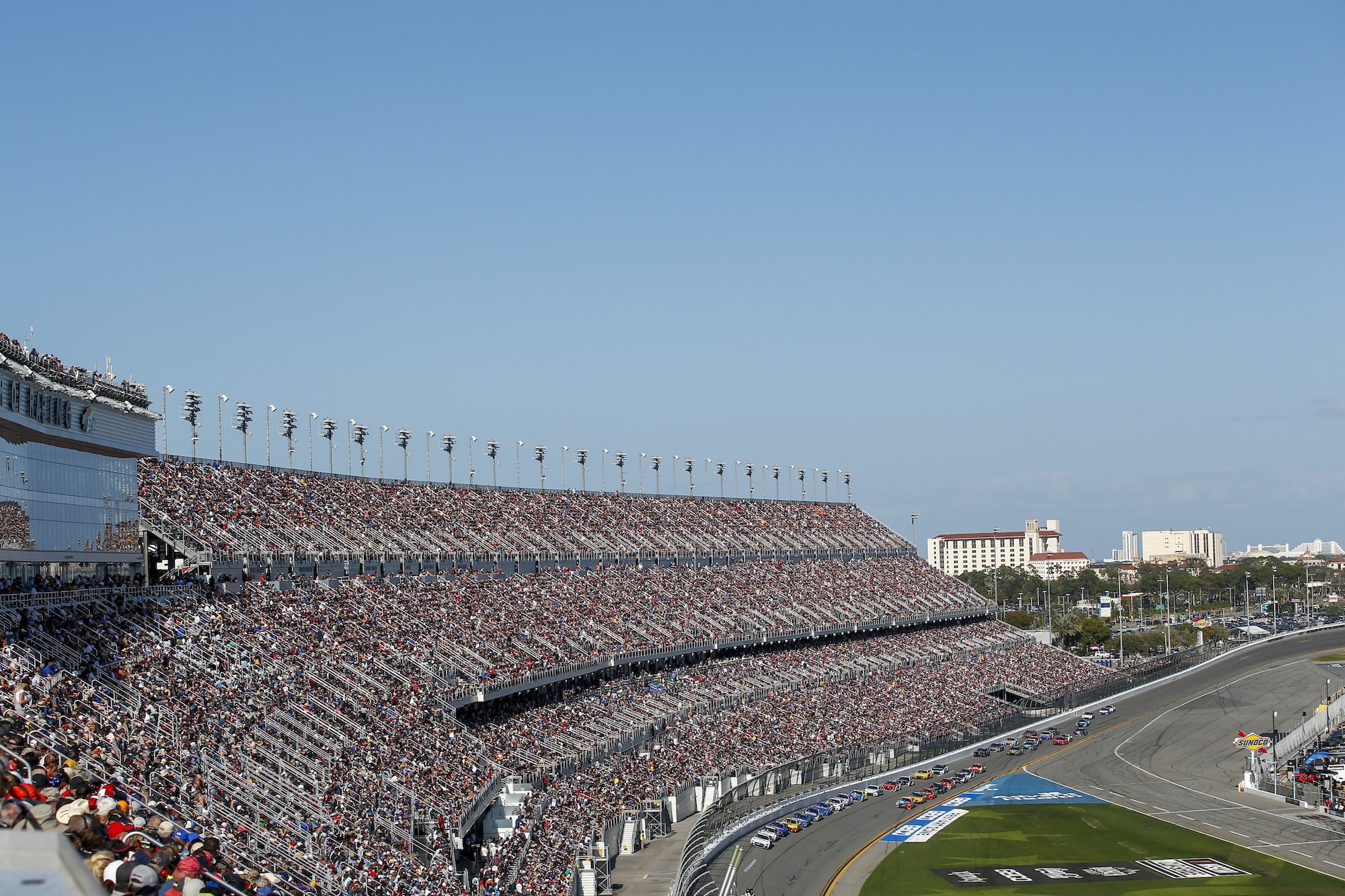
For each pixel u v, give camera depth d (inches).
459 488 5935.0
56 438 2864.2
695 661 5797.2
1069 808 5088.6
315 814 2682.1
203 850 1305.4
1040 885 4005.9
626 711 4913.9
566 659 4756.4
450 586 4909.0
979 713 6609.3
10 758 1405.0
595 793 4065.0
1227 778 5674.2
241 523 4252.0
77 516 3120.1
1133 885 4005.9
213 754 2645.2
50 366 2819.9
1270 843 4532.5
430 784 3277.6
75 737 2146.9
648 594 6028.5
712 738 5068.9
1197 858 4330.7
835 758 5369.1
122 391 3248.0
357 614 4151.1
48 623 2748.5
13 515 2748.5
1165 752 6225.4
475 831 3501.5
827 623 6727.4
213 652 3206.2
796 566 7436.0
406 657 3998.5
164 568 3700.8
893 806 5039.4
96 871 894.4
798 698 5871.1
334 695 3427.7
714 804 4468.5
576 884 3361.2
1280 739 6363.2
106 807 1294.3
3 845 518.6
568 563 5885.8
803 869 4082.2
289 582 4077.3
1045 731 6683.1
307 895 2206.0
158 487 4097.0
